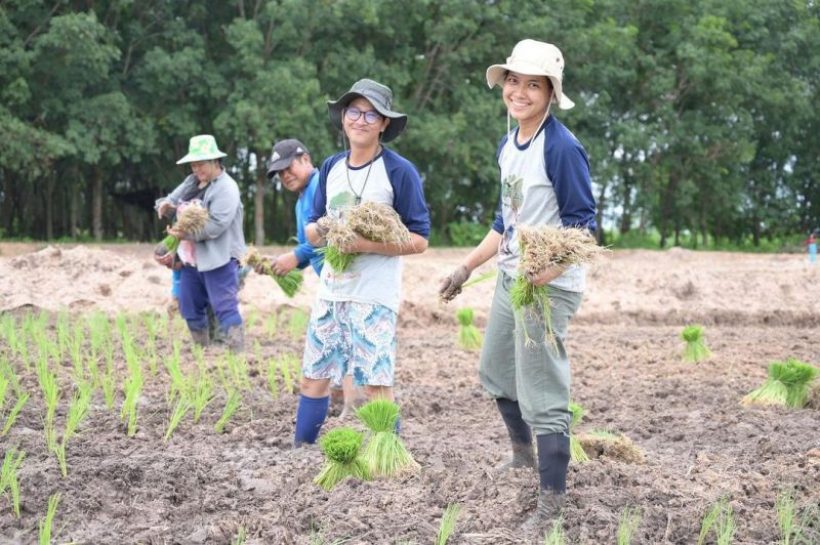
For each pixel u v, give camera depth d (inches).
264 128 1376.7
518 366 195.8
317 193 253.4
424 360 435.5
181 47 1546.5
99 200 1525.6
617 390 363.6
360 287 243.0
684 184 1828.2
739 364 428.8
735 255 1419.8
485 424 300.2
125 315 557.0
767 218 2151.8
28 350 403.5
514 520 193.8
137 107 1491.1
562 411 194.7
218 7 1614.2
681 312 713.0
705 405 336.5
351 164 245.8
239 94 1440.7
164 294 634.2
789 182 2212.1
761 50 2022.6
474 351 472.7
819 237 2182.6
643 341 521.3
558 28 1646.2
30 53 1318.9
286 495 211.6
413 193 242.8
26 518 192.9
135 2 1529.3
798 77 2084.2
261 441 267.6
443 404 331.6
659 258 1299.2
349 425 282.7
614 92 1830.7
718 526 191.2
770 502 208.7
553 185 196.9
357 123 238.4
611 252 184.2
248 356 403.5
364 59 1492.4
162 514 197.0
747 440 276.8
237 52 1515.7
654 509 196.7
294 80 1392.7
